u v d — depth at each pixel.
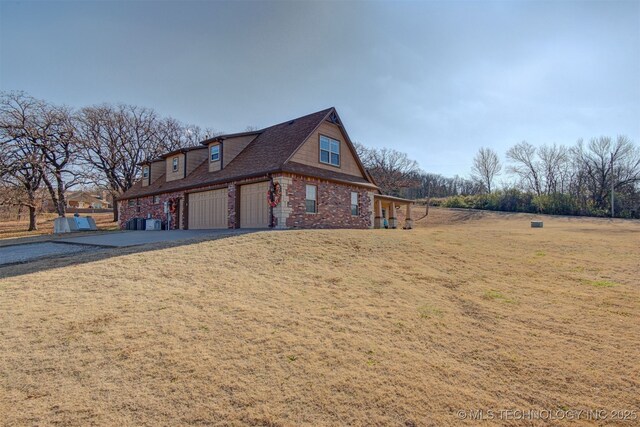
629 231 18.48
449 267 7.61
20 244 12.35
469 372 3.39
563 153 48.53
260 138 18.69
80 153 31.25
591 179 44.50
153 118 37.12
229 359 3.46
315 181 15.41
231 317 4.48
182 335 3.94
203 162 20.58
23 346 3.64
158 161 23.42
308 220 14.84
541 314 4.99
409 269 7.27
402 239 10.48
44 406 2.72
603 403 2.95
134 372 3.21
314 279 6.29
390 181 53.59
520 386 3.18
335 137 17.50
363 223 18.59
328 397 2.92
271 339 3.90
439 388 3.10
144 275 6.31
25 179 27.36
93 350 3.58
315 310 4.84
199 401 2.82
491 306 5.29
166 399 2.84
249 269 6.77
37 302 4.93
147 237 12.79
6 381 3.03
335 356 3.59
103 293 5.33
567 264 8.19
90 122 32.53
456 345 3.96
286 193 13.87
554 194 43.75
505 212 43.38
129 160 35.50
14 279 6.07
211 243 9.01
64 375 3.14
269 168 14.11
